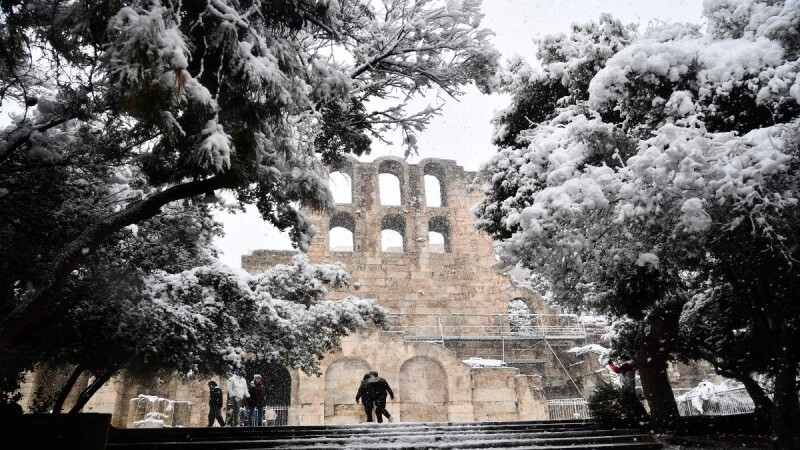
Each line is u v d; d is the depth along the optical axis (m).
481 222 13.42
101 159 8.59
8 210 8.66
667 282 10.30
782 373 9.88
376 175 36.09
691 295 13.47
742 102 9.58
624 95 9.78
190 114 6.45
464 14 8.98
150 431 10.80
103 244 9.53
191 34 6.66
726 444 10.02
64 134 8.70
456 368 25.59
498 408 24.97
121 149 8.52
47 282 6.66
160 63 5.47
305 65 8.05
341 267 16.56
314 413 23.67
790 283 9.58
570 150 10.25
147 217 7.34
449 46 9.10
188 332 11.09
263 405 16.44
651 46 9.70
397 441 10.36
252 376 19.36
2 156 7.93
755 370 12.70
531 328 32.53
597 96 9.81
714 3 10.76
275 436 11.16
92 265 9.84
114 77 5.71
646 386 12.10
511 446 9.87
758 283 10.02
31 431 7.20
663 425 11.56
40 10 7.47
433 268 34.06
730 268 10.39
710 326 13.60
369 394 15.39
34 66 8.62
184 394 22.83
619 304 10.72
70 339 10.26
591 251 9.89
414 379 25.44
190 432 10.92
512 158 12.57
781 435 9.47
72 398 18.25
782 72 8.66
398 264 33.88
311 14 7.99
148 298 10.85
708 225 8.14
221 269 12.26
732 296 12.60
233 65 6.55
